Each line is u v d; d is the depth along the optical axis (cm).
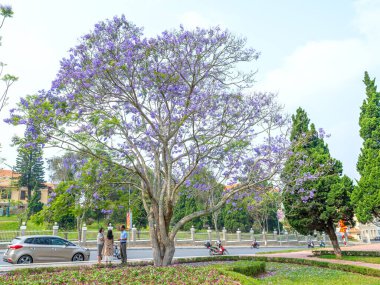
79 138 1634
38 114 1526
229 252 3266
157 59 1616
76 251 1950
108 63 1521
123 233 1794
